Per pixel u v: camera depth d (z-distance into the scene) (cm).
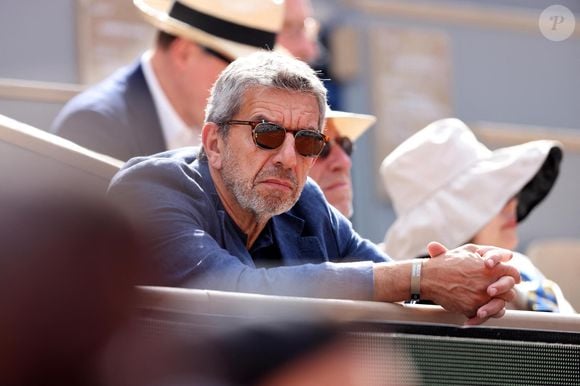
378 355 857
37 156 1063
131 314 546
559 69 2633
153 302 782
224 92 1002
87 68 1983
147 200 959
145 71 1466
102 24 2003
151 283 790
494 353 883
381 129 2444
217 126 1005
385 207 2375
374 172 2402
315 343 545
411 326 870
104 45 2003
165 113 1448
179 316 788
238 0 1474
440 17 2547
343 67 2442
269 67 998
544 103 2616
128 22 2017
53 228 535
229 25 1470
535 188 1466
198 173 1002
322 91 1009
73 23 1983
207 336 595
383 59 2478
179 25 1457
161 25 1466
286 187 993
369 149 2420
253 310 805
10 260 529
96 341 533
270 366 543
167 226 944
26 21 1947
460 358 878
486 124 2556
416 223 1443
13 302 525
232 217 1017
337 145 1380
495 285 896
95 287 534
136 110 1438
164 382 556
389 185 1477
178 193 972
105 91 1438
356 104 2453
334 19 2466
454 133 1468
